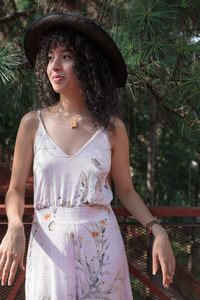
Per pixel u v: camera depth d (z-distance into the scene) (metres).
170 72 2.38
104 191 1.67
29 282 1.65
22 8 3.89
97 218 1.64
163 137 4.82
